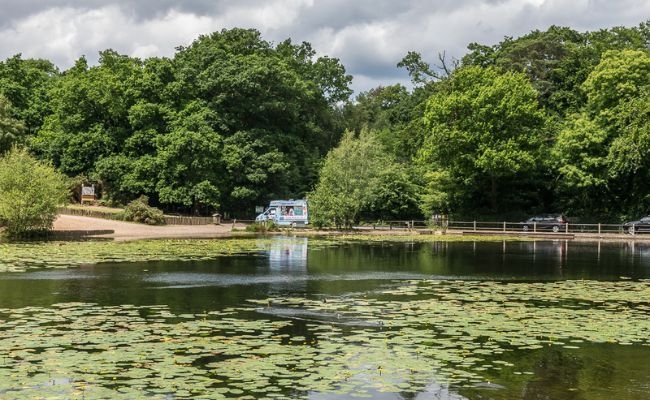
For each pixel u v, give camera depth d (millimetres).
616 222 59219
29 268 25297
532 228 57812
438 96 62594
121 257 29734
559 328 14672
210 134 66375
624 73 56719
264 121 73500
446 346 12859
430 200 63125
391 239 47281
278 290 20297
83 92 67375
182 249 34562
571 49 71062
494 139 58969
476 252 35719
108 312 16094
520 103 58156
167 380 10312
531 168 59219
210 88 70062
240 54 75438
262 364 11297
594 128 57500
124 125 70000
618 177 57875
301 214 62031
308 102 79812
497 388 10438
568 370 11484
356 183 58750
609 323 15266
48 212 41188
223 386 10070
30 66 83250
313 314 16141
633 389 10547
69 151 66812
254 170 68750
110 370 10797
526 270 26453
